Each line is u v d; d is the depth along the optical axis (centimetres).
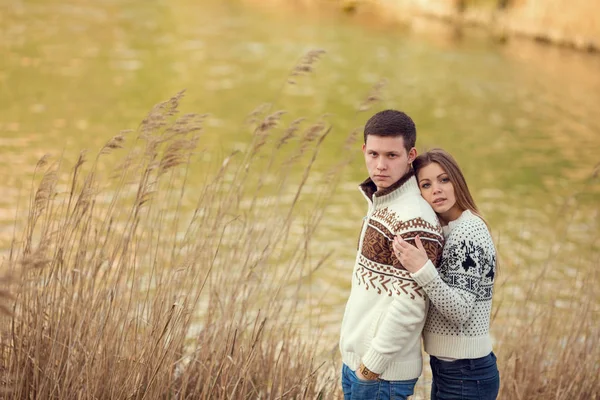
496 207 1035
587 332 447
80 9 2881
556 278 688
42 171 984
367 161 298
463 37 2838
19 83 1634
